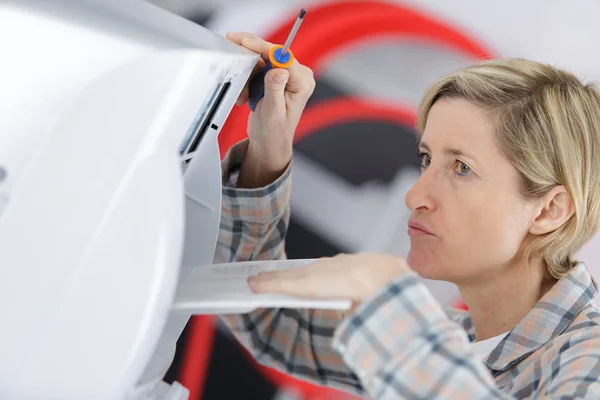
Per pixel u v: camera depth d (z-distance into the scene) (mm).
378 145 1866
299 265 762
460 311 1114
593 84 920
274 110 938
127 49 548
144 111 549
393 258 629
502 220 864
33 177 544
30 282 545
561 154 848
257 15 1845
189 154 721
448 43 1881
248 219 1054
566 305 865
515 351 867
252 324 1115
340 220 1837
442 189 883
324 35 1854
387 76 1878
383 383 588
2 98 543
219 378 1776
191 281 767
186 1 1819
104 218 549
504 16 1885
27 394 551
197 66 552
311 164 1840
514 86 870
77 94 542
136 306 550
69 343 549
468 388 573
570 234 878
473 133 866
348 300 608
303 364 1139
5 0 544
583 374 716
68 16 549
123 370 554
